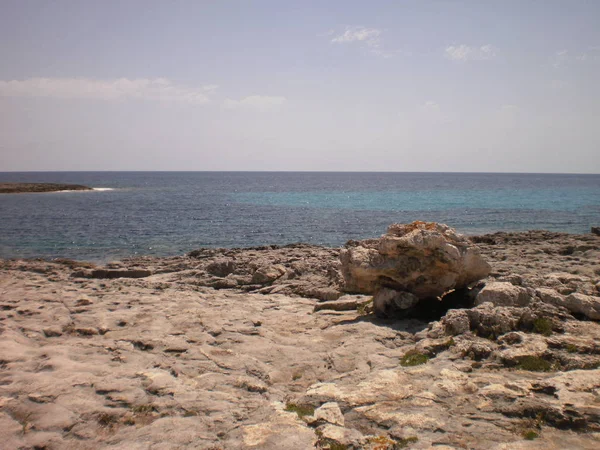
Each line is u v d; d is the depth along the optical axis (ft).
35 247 129.59
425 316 44.78
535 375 27.76
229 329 40.86
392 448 20.56
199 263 80.12
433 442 20.88
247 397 27.40
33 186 385.50
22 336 37.78
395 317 43.91
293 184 590.14
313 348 36.40
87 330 39.70
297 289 58.95
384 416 23.17
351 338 37.01
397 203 280.31
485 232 157.48
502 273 60.64
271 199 315.58
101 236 149.79
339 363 32.32
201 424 23.72
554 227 167.84
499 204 269.64
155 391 27.58
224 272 72.23
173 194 368.07
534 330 34.78
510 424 22.20
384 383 26.81
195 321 42.63
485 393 25.03
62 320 42.42
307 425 23.34
